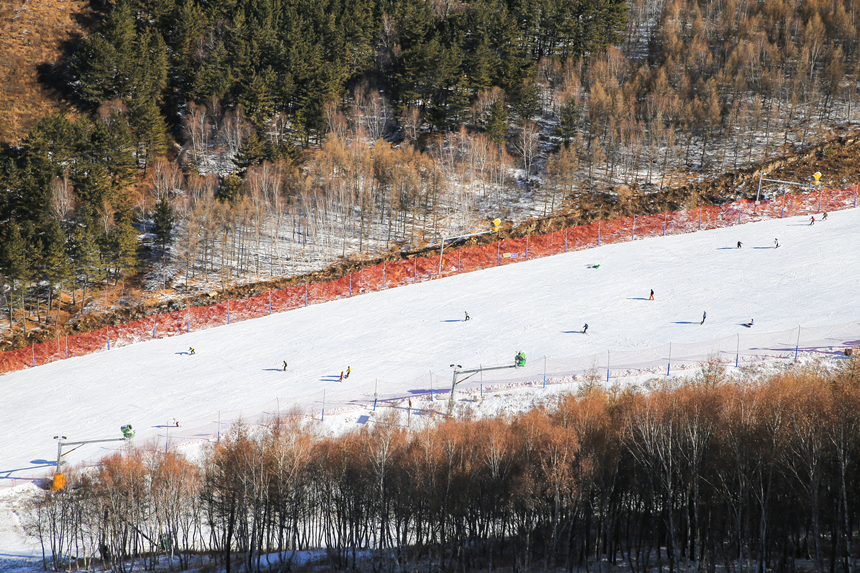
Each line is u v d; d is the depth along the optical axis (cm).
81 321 9512
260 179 11438
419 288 9988
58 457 6203
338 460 5419
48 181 10581
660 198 11800
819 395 4628
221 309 9781
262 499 5228
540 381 7100
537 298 9362
